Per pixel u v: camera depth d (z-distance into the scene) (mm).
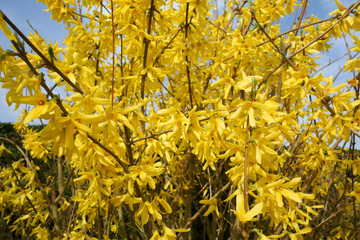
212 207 1444
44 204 2936
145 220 1472
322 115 1563
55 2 1847
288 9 2670
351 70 1570
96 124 1059
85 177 1433
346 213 2555
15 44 797
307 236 2414
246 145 1080
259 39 2373
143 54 1809
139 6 1590
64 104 1013
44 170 4156
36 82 817
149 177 1432
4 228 3572
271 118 1150
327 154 2113
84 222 1952
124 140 1658
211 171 3189
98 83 1963
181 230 1440
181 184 2314
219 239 2566
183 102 2240
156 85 2039
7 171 2705
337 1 1526
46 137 868
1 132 4625
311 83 1447
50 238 2770
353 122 1538
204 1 1596
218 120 1243
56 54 1704
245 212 1005
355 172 1955
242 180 1193
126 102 1919
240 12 2627
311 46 1943
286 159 2682
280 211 1231
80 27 1907
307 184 2164
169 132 1494
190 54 1825
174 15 1885
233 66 2221
